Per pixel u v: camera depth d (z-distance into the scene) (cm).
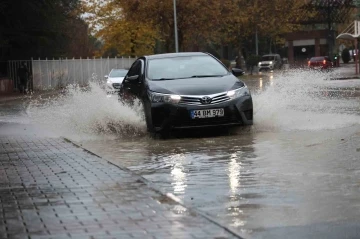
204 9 6475
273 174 1018
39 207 809
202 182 976
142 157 1260
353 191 877
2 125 2098
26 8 5472
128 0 6406
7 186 962
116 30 7831
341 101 2491
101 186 935
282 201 833
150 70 1686
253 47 9888
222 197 867
